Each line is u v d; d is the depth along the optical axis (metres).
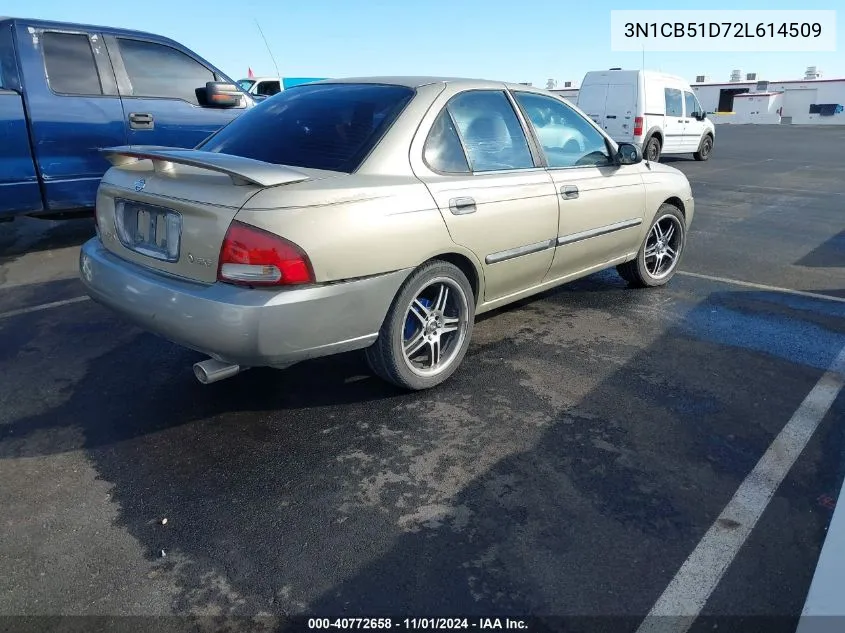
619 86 15.09
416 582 2.21
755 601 2.14
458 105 3.56
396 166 3.16
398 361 3.26
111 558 2.32
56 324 4.53
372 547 2.38
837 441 3.08
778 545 2.38
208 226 2.70
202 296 2.68
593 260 4.55
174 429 3.17
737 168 15.29
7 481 2.76
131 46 6.47
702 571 2.26
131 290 2.97
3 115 5.64
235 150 3.38
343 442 3.05
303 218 2.68
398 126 3.24
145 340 4.24
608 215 4.48
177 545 2.39
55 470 2.84
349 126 3.30
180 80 6.88
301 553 2.35
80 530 2.47
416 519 2.52
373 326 3.04
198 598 2.15
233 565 2.29
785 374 3.79
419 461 2.90
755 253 6.77
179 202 2.80
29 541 2.41
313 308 2.74
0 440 3.07
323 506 2.60
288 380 3.66
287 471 2.83
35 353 4.04
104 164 6.34
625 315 4.76
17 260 6.18
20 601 2.13
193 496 2.67
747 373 3.80
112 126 6.31
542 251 3.96
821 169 14.94
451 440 3.07
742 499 2.64
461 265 3.54
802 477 2.79
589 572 2.26
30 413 3.31
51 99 5.91
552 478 2.78
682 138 16.38
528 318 4.67
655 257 5.33
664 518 2.53
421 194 3.14
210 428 3.17
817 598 2.15
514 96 3.94
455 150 3.47
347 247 2.80
